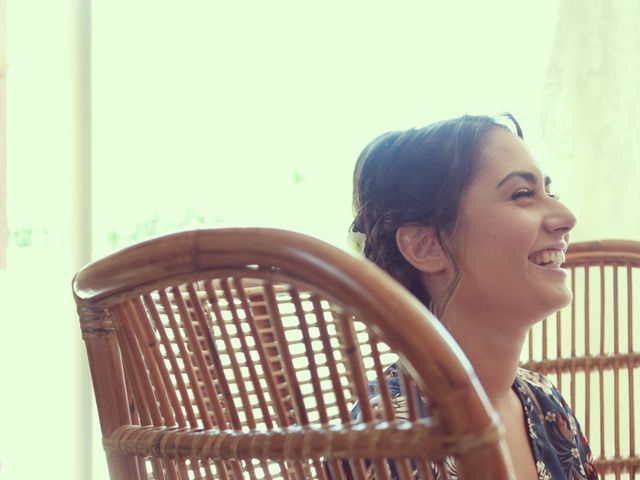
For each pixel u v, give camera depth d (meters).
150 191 2.00
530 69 1.96
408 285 0.92
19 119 1.88
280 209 2.02
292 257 0.45
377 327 0.42
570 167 1.86
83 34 1.79
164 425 0.59
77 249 1.79
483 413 0.42
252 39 2.02
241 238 0.47
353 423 0.47
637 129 1.86
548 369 1.25
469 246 0.87
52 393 1.87
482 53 1.99
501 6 1.99
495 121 0.91
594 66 1.86
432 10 2.01
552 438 0.99
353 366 0.45
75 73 1.79
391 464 0.70
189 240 0.49
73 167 1.79
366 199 0.95
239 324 0.52
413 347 0.41
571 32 1.87
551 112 1.85
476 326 0.89
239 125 2.02
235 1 2.02
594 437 1.80
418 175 0.89
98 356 0.60
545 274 0.87
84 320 0.60
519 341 0.90
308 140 2.02
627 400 1.80
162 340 0.56
